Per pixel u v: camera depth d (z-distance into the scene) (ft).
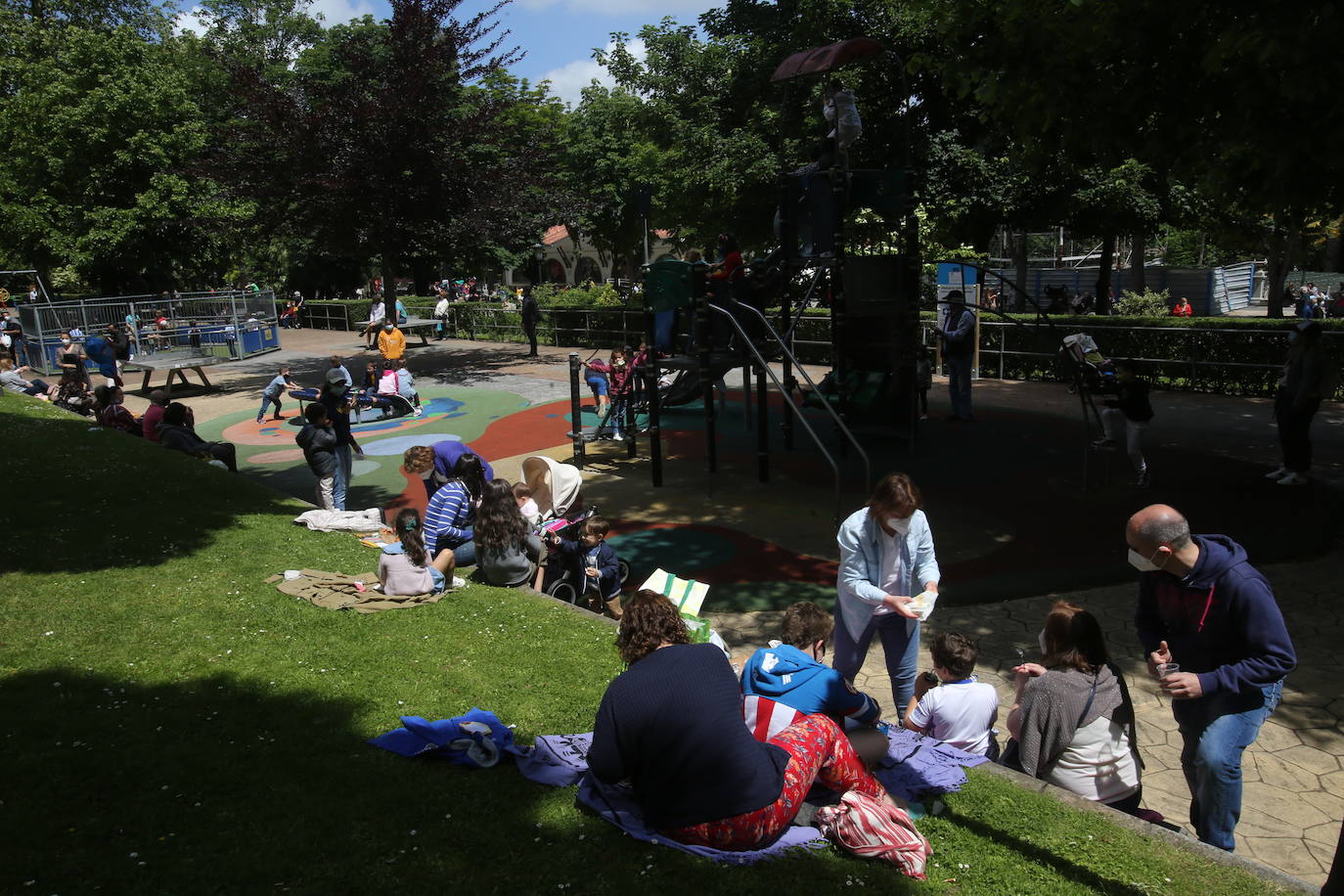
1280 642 12.37
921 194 63.77
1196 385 56.54
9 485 32.99
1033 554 29.37
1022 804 13.30
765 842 11.60
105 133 97.45
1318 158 26.58
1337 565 27.14
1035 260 146.20
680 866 11.23
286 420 57.93
